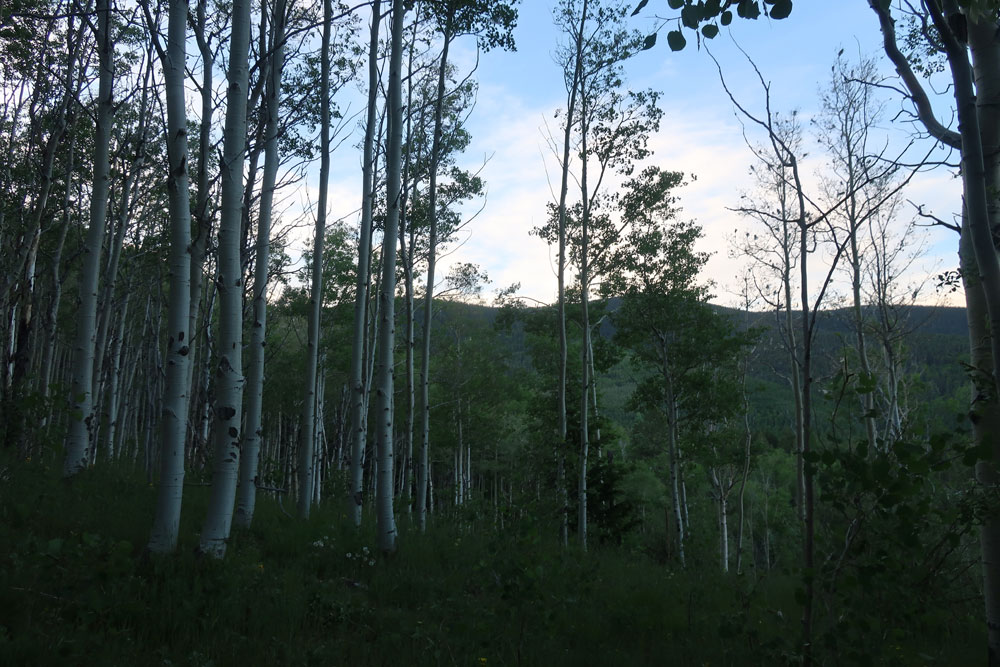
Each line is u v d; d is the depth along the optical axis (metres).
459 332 31.81
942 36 4.32
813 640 4.80
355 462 11.85
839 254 3.76
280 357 28.34
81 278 10.71
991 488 4.54
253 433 9.61
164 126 15.19
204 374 15.12
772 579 8.01
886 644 4.71
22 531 6.78
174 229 6.69
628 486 40.38
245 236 11.54
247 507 9.35
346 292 25.20
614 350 25.58
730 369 25.41
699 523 38.84
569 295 22.06
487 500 12.86
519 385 35.62
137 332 25.75
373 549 8.65
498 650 5.28
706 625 6.59
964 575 6.09
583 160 17.55
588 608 6.87
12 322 14.38
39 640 4.15
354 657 4.90
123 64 13.32
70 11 11.95
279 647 4.83
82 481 10.09
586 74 17.08
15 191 14.98
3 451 10.14
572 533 20.67
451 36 12.97
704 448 24.39
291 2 10.55
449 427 33.72
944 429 4.70
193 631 4.88
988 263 4.29
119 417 22.98
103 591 5.05
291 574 6.83
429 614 6.38
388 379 9.23
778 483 45.88
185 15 6.84
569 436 19.89
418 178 15.75
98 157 10.76
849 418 4.30
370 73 12.23
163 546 6.39
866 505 4.25
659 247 21.31
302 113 12.80
